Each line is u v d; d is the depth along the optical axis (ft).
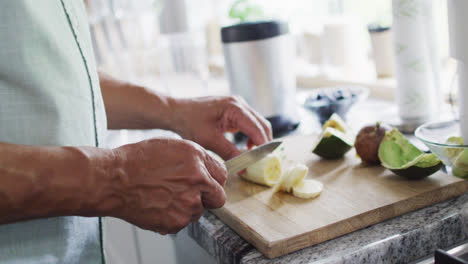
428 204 3.71
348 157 4.30
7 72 3.25
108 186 3.17
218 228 3.82
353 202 3.69
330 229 3.54
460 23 3.55
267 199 3.87
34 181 3.00
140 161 3.25
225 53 5.03
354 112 5.39
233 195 3.97
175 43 9.09
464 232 3.64
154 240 4.67
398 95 4.65
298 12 7.09
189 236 4.09
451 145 3.62
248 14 5.27
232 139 5.13
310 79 6.64
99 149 3.22
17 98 3.27
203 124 4.28
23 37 3.25
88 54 3.58
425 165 3.74
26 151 3.07
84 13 3.65
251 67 4.91
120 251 4.85
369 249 3.45
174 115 4.27
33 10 3.27
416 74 4.51
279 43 4.92
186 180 3.27
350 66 6.34
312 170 4.16
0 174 2.94
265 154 3.97
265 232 3.53
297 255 3.47
